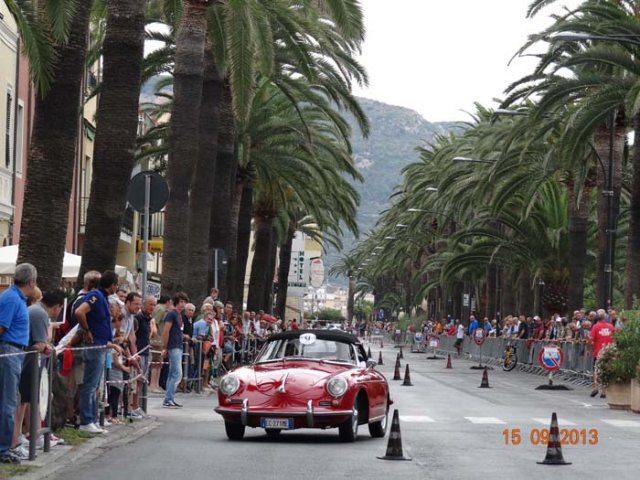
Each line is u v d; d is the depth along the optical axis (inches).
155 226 2495.1
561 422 848.3
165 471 501.7
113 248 844.6
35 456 511.5
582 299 1814.7
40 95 707.4
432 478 500.7
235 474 496.7
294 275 4133.9
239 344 1461.6
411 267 4109.3
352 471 518.6
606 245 1536.7
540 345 1790.1
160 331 1011.3
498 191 1819.6
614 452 642.2
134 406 757.3
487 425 807.1
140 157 1726.1
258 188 1914.4
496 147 2020.2
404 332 4183.1
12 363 476.1
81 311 620.7
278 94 1691.7
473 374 1765.5
